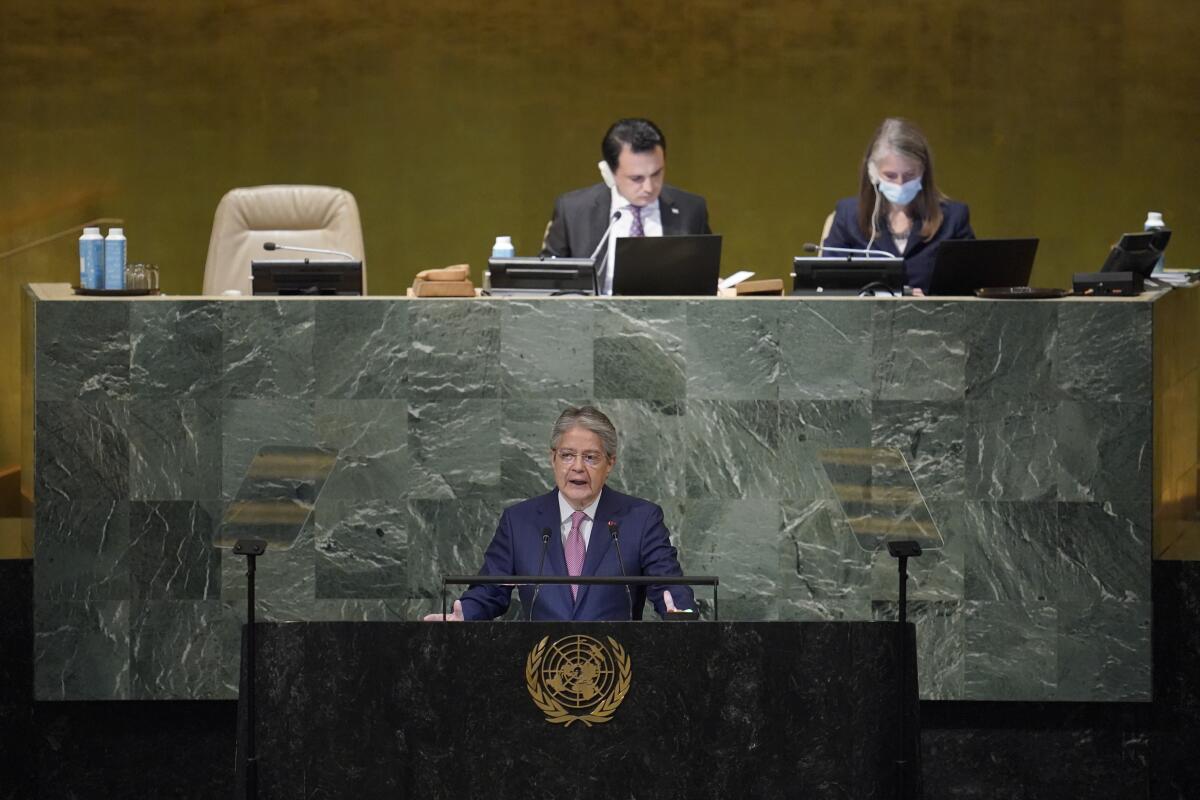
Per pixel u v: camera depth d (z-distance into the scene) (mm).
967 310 19109
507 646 14188
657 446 19359
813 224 36562
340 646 14219
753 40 36312
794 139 36406
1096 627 19094
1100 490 19062
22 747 20219
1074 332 19047
